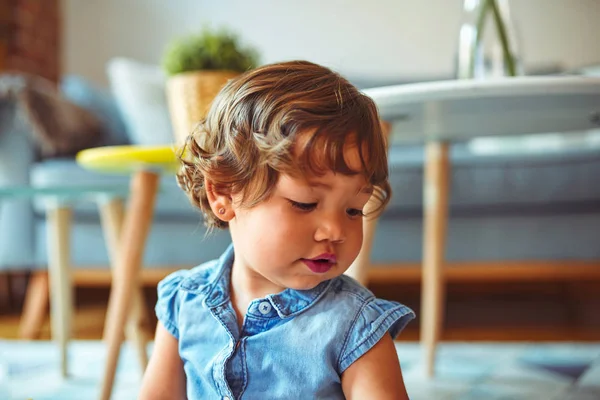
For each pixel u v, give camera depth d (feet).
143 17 8.61
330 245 1.74
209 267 2.18
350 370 1.84
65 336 4.16
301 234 1.72
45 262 5.60
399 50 8.33
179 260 5.65
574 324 5.64
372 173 1.77
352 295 1.92
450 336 5.29
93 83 8.66
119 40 8.65
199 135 1.99
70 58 8.65
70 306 4.22
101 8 8.65
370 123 1.80
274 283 1.95
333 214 1.74
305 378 1.83
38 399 3.68
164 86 6.66
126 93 6.70
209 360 1.96
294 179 1.69
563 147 5.54
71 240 5.71
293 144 1.69
